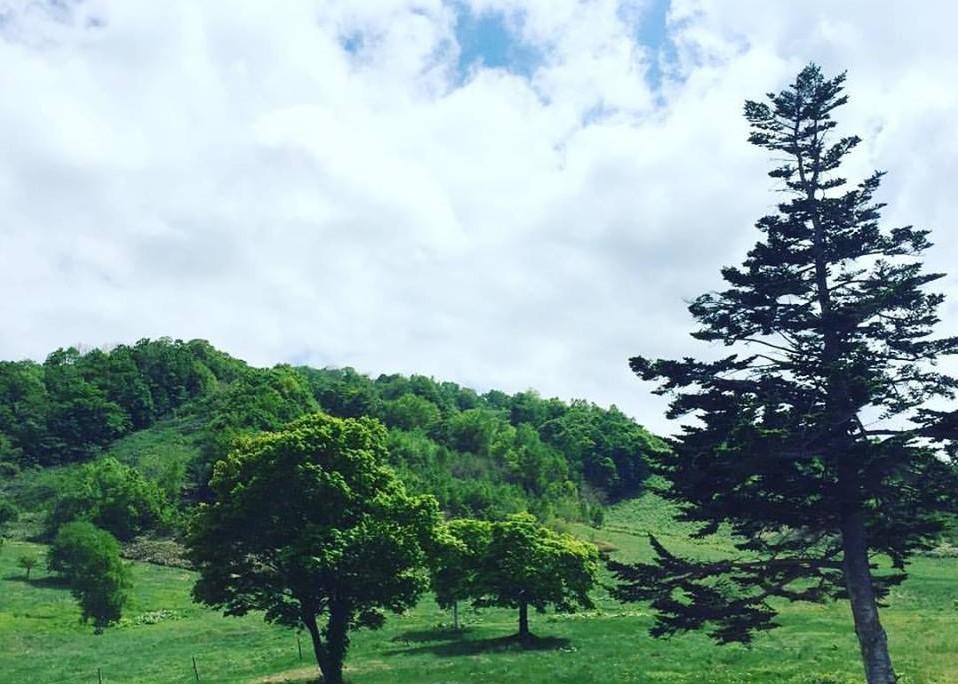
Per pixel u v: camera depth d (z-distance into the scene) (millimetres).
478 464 150125
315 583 33406
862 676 31797
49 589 77875
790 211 25953
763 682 32062
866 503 23516
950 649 36875
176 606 74812
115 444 156375
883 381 22312
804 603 58031
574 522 129875
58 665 49219
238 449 35500
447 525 52531
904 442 22297
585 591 50438
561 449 169125
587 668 36438
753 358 24969
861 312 23266
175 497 117125
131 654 52219
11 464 140125
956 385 22781
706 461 24328
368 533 33031
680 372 24891
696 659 38156
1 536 96750
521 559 48469
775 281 24406
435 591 53219
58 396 163125
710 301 25594
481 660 40438
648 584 24672
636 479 163125
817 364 24062
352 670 38906
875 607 23312
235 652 49125
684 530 127000
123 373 175000
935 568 73188
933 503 23156
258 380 166500
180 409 175250
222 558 34125
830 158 26484
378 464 36375
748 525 25109
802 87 26812
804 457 23656
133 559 97250
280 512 33906
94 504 106562
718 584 25297
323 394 178000
